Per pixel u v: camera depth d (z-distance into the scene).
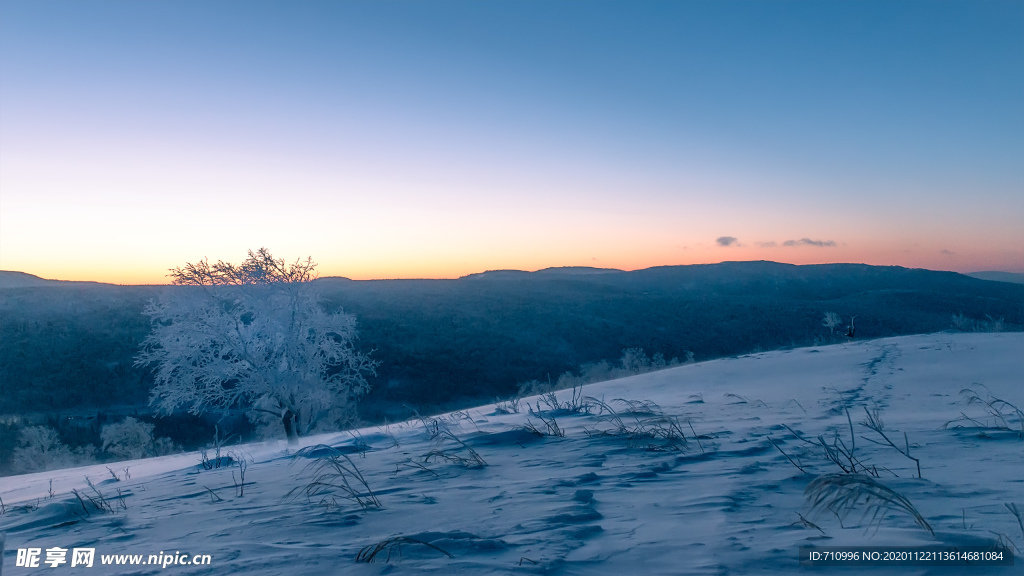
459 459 5.34
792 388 11.28
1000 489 3.33
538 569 2.35
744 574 2.21
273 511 3.83
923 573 2.14
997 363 12.29
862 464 4.30
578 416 8.92
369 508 3.71
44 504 5.25
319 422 27.42
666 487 3.91
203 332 22.48
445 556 2.58
